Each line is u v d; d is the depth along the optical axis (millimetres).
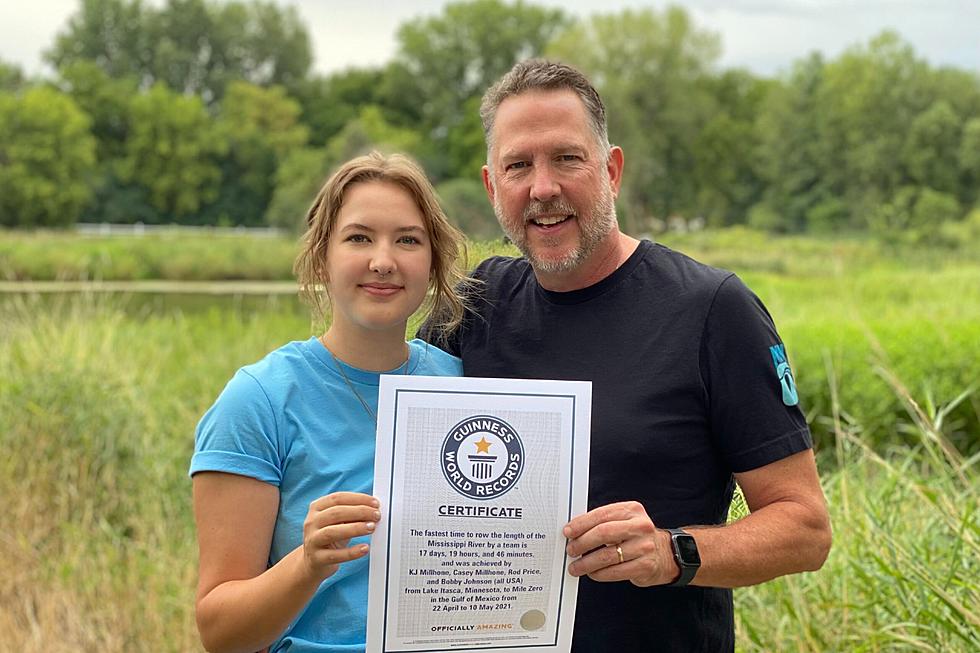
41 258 26812
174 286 25375
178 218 67938
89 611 4695
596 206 2215
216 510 1938
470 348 2342
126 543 5254
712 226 61000
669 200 59594
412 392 1887
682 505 2146
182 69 83750
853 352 7051
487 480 1888
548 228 2225
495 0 74312
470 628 1891
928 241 35062
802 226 58375
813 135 59000
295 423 1992
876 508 3562
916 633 3125
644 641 2131
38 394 5809
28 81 71812
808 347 7277
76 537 5156
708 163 59719
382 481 1870
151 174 66312
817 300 14562
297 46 85625
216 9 84938
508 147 2242
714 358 2141
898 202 48188
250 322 11234
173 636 4441
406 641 1879
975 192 53000
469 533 1878
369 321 1998
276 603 1810
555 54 57906
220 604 1867
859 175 55969
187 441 6496
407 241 2035
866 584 3318
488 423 1894
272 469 1960
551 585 1900
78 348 6617
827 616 3373
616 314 2223
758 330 2152
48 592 4781
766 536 2023
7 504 5352
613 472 2125
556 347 2246
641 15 56594
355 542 1970
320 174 50406
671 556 1934
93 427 5824
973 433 6633
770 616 3502
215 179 68688
